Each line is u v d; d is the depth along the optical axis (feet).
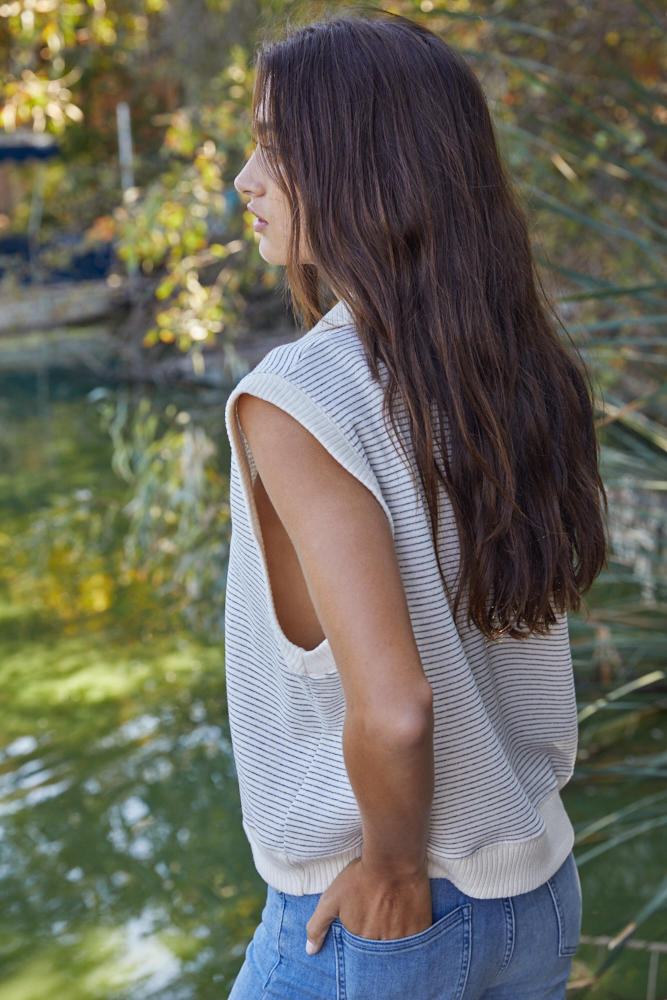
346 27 2.99
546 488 3.06
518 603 3.01
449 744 2.93
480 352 2.91
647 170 13.89
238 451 2.85
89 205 37.17
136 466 21.47
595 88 10.46
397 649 2.62
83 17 18.20
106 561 16.69
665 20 13.93
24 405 28.89
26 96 15.78
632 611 11.21
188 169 17.33
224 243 20.90
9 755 11.12
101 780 10.59
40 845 9.50
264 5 17.56
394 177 2.88
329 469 2.72
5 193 45.78
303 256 3.06
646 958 7.28
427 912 2.98
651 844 8.64
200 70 26.35
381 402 2.85
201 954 7.98
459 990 3.10
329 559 2.67
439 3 14.51
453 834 3.00
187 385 28.60
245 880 8.93
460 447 2.89
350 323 2.96
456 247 2.92
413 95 2.92
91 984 7.67
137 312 30.25
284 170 2.98
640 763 9.67
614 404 9.84
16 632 14.26
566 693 3.40
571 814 9.10
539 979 3.34
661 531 10.62
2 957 8.02
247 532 2.91
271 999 3.20
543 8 14.99
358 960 3.00
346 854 3.03
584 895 8.05
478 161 3.03
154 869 9.11
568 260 13.91
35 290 38.19
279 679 3.02
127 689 12.53
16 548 17.62
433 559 2.87
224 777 10.57
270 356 2.88
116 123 35.14
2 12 15.15
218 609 14.43
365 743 2.61
